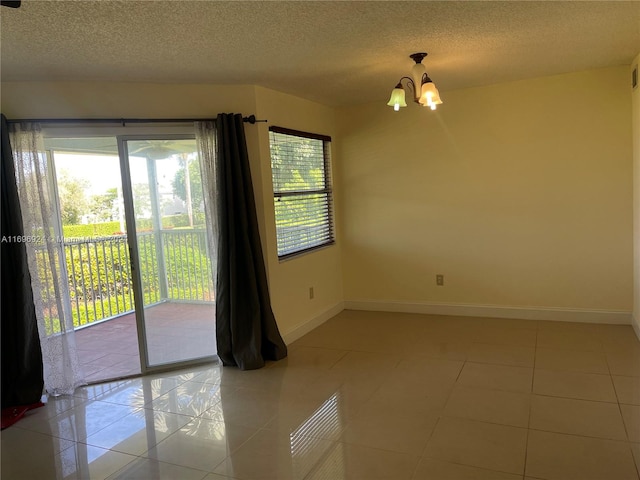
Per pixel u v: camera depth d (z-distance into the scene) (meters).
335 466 2.32
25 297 3.22
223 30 2.59
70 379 3.42
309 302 4.68
